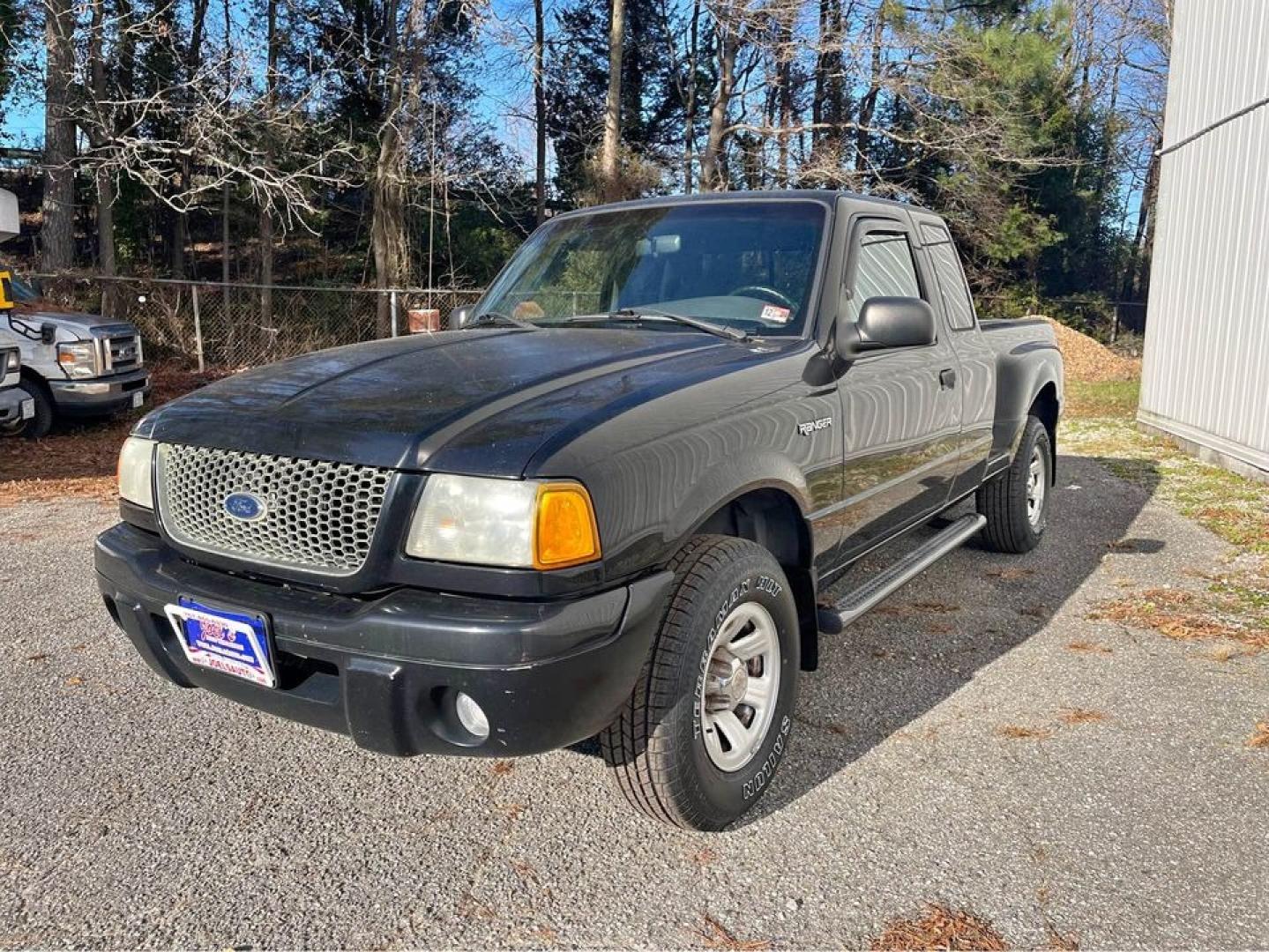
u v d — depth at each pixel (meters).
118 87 18.30
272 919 2.46
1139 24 35.47
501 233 28.30
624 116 31.09
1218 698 3.78
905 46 21.45
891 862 2.70
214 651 2.60
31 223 25.64
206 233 28.80
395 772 3.21
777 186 24.83
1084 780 3.14
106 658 4.13
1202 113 9.57
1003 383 5.25
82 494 7.55
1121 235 35.78
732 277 3.66
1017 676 4.01
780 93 25.80
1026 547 5.81
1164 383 10.48
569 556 2.31
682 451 2.61
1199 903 2.51
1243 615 4.75
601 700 2.37
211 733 3.47
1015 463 5.57
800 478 3.10
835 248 3.62
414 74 20.95
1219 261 9.10
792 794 3.07
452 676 2.26
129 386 10.57
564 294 3.96
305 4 23.78
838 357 3.44
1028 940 2.38
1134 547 6.03
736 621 2.85
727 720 2.87
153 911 2.48
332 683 2.52
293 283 26.97
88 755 3.29
